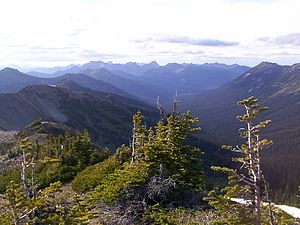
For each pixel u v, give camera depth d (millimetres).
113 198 22578
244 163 13766
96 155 37844
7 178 33531
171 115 27156
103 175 28094
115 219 21422
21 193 12930
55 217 14062
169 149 25500
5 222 12945
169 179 23172
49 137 53219
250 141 13641
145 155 24984
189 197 23641
